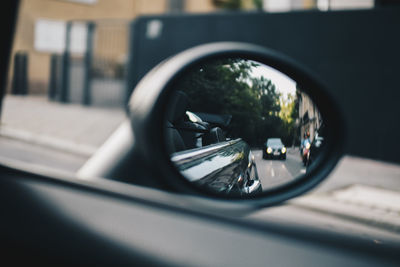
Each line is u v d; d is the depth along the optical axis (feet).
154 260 2.20
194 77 3.54
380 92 24.59
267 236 2.25
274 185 3.60
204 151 4.07
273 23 28.48
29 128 6.73
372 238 2.32
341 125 3.91
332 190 13.29
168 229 2.43
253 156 3.64
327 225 2.52
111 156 3.83
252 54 3.61
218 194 3.78
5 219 2.62
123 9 13.14
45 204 2.80
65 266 2.26
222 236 2.32
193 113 3.61
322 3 31.89
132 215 2.63
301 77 3.73
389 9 24.22
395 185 14.23
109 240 2.39
